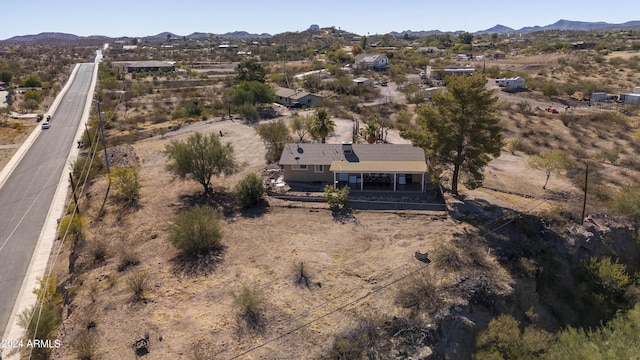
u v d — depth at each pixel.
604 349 23.59
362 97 93.12
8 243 35.41
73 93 105.31
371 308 24.09
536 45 194.00
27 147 63.06
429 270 27.12
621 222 33.78
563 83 101.44
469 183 36.59
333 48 189.00
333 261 29.23
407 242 31.25
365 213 36.81
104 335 23.05
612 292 28.88
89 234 34.81
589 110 75.94
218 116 80.25
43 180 49.88
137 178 45.12
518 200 38.31
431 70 118.00
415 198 38.97
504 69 130.00
